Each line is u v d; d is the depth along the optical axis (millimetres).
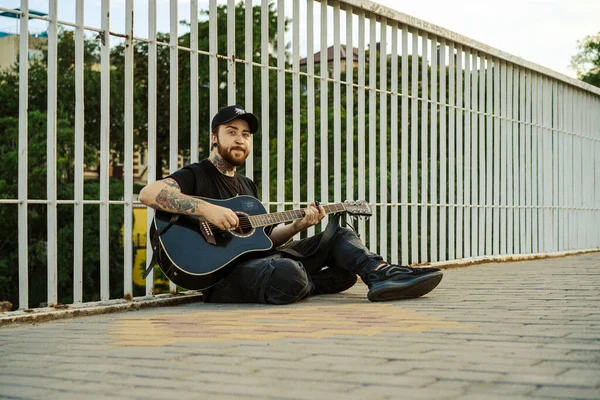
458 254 7168
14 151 26641
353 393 1802
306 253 4582
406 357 2248
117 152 29500
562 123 9148
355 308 3750
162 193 4098
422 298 4145
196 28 4695
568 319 3059
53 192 3936
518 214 8148
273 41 23828
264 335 2814
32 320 3713
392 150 6375
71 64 29344
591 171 9875
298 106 5457
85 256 25859
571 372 1980
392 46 6359
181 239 4180
